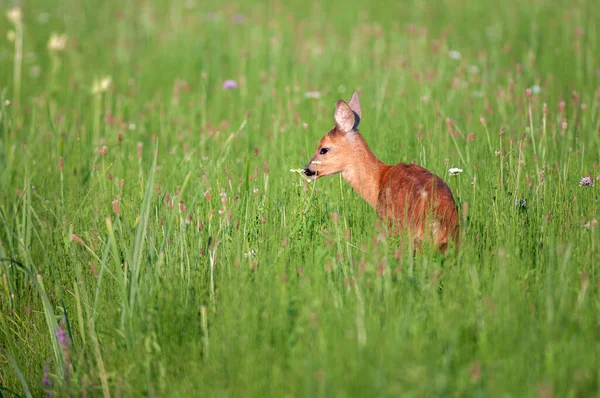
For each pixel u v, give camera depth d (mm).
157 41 25703
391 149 13789
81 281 9656
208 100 19391
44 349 9656
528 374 7004
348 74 20047
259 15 28391
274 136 15234
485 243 9906
